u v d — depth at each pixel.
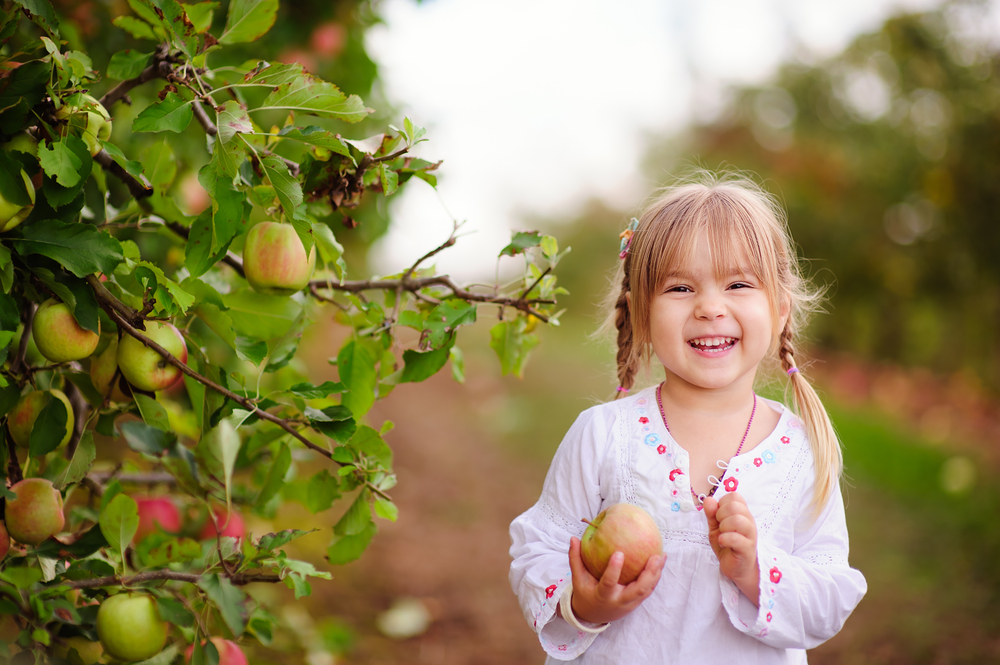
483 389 9.66
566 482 1.44
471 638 3.33
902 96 8.98
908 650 3.11
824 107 10.16
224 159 1.14
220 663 1.30
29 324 1.28
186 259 1.21
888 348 9.53
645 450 1.39
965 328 8.70
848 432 6.46
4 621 1.34
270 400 1.30
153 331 1.25
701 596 1.29
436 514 4.94
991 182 7.98
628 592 1.20
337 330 6.98
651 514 1.35
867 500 4.83
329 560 1.44
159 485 1.87
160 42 1.40
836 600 1.28
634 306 1.45
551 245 1.49
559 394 9.16
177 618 1.20
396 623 3.28
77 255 1.10
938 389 8.54
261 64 1.27
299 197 1.16
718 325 1.33
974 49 8.19
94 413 1.29
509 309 1.68
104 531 1.20
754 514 1.33
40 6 1.12
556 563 1.34
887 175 9.12
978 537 4.10
